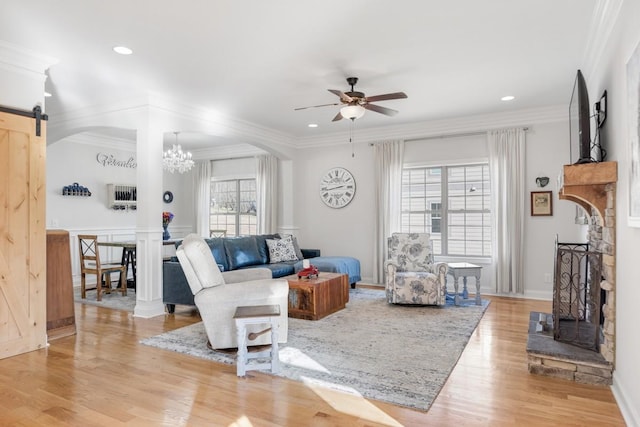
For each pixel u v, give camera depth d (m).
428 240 5.66
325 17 2.96
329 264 5.74
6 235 3.31
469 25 3.10
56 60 3.68
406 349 3.45
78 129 5.38
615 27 2.65
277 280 3.64
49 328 3.75
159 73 4.07
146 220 4.64
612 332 2.71
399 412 2.36
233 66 3.90
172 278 4.73
